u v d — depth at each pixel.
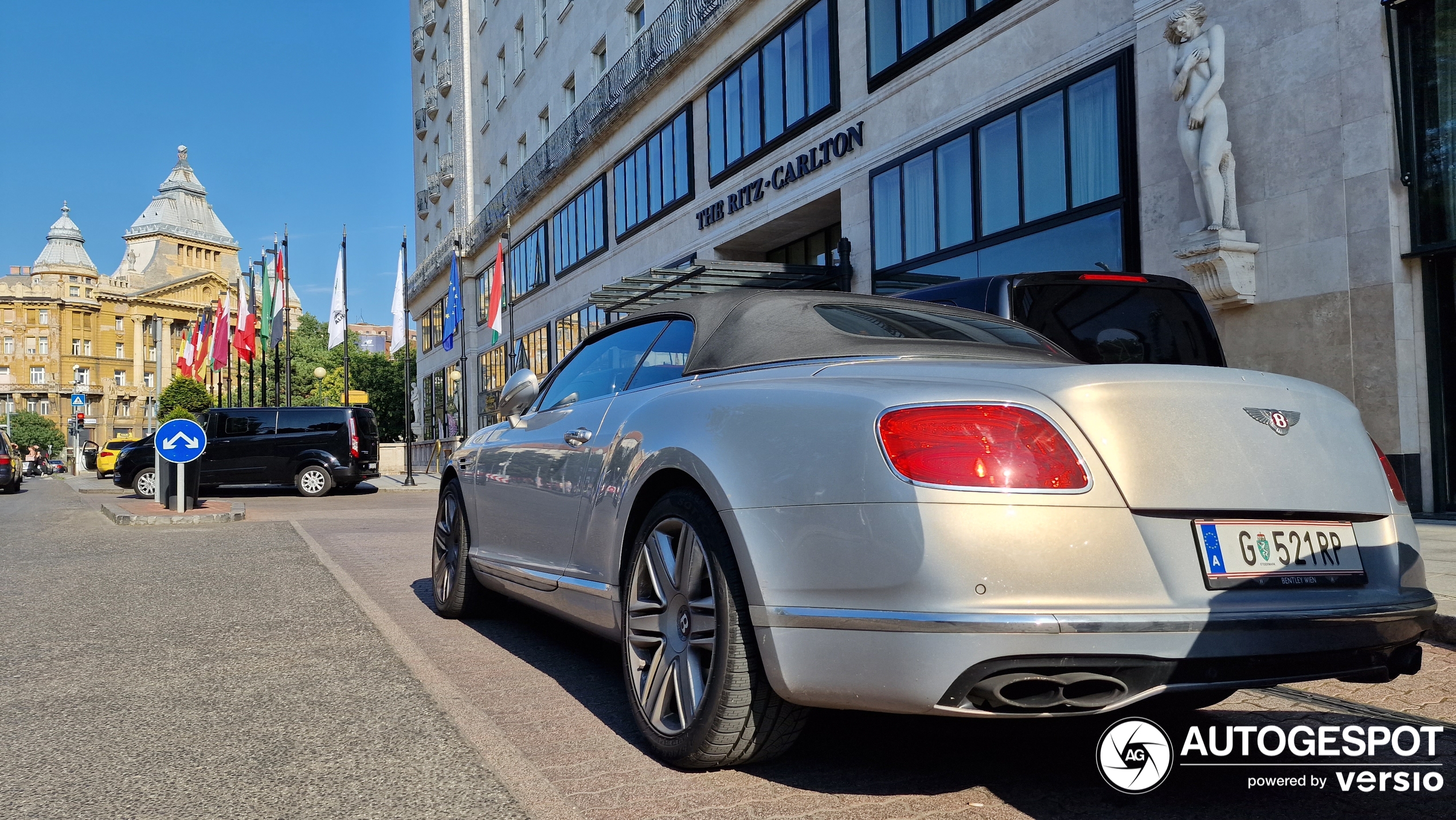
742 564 2.63
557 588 3.79
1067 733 3.26
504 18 35.41
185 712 3.51
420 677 3.97
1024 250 12.18
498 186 36.59
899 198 14.51
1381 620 2.48
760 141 18.20
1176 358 6.98
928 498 2.28
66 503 18.34
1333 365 8.61
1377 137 8.30
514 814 2.52
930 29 13.81
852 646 2.38
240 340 32.97
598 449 3.57
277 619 5.31
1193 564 2.34
